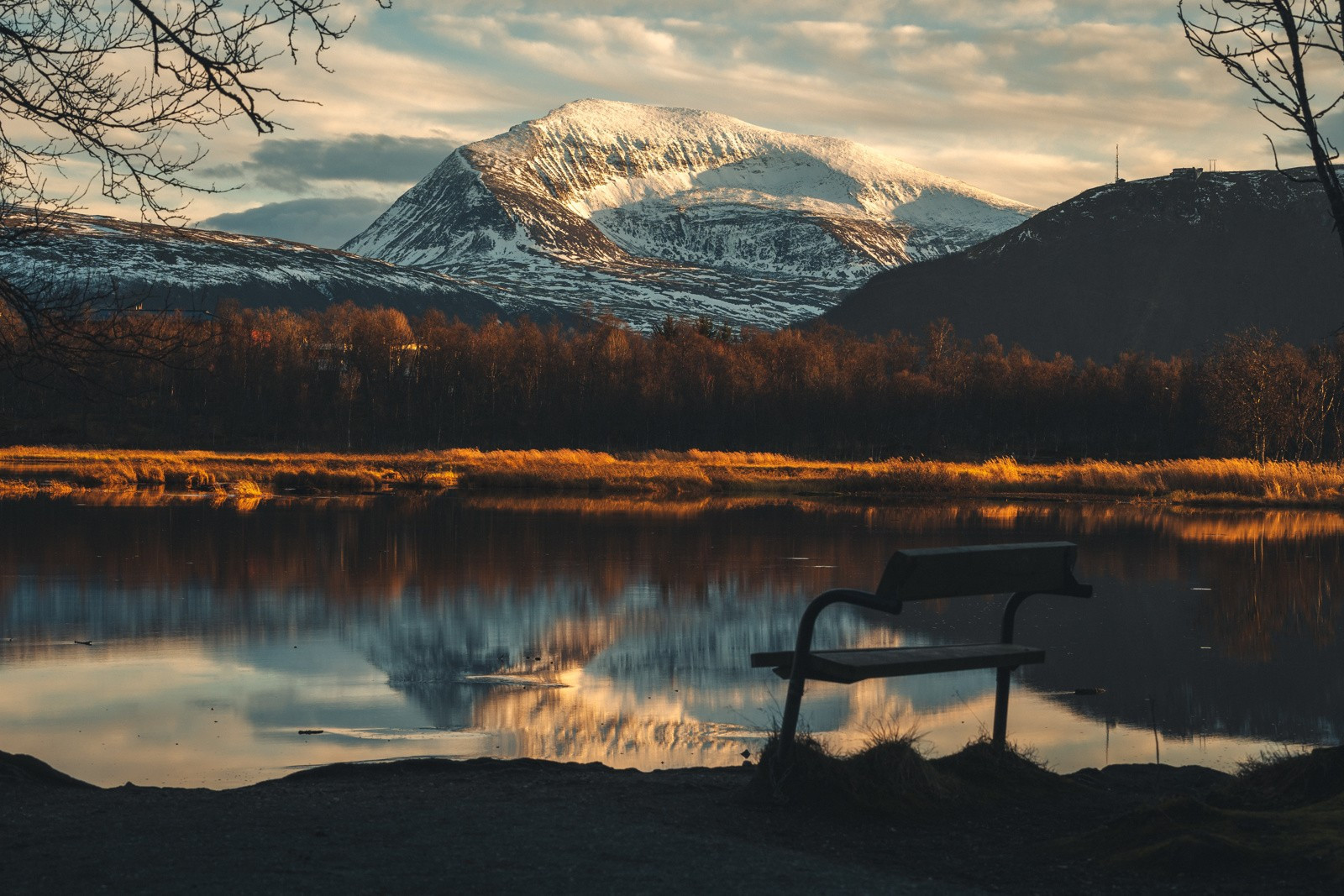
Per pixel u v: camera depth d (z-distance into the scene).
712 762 8.95
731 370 113.88
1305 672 12.37
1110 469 53.88
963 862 5.47
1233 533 29.86
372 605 16.72
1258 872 5.17
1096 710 10.64
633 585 19.11
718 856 5.41
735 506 40.75
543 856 5.37
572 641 14.16
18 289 6.33
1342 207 6.61
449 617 15.77
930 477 52.03
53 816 6.21
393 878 5.02
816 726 10.10
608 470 56.94
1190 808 5.87
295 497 42.97
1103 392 116.94
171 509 35.19
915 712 10.64
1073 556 7.36
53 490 43.31
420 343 123.44
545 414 116.25
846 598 6.55
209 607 16.42
